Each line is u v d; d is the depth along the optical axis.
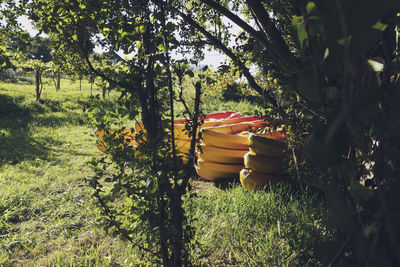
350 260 1.27
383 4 0.80
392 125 1.13
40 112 14.94
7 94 17.20
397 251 0.76
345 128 0.99
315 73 0.98
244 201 4.33
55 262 3.26
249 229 3.78
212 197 4.73
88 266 3.15
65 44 2.14
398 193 1.11
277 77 2.44
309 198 4.41
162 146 2.17
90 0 2.01
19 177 6.08
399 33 1.50
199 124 2.27
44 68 16.66
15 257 3.46
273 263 2.99
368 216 1.16
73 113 15.22
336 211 1.11
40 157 7.66
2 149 8.26
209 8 3.65
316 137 0.97
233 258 3.21
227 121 7.68
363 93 0.65
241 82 3.94
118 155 2.21
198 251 3.20
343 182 1.42
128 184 2.18
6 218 4.29
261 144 4.92
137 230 2.29
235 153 5.88
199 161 5.87
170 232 2.02
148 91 2.09
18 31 2.10
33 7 2.12
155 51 2.05
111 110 2.25
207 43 2.89
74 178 6.02
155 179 2.04
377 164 1.53
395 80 1.33
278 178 5.14
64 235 3.89
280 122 3.26
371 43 0.91
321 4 0.97
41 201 4.95
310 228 3.31
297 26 1.12
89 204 4.71
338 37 0.91
